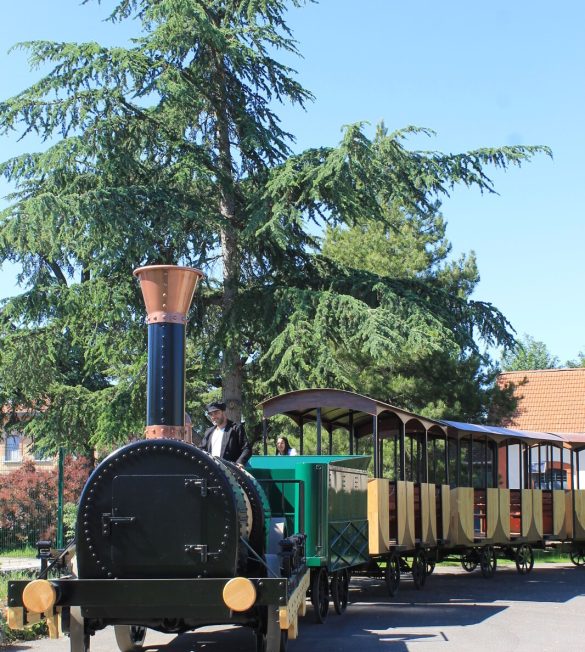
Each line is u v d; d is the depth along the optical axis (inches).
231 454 376.2
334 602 478.9
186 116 862.5
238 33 886.4
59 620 295.1
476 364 980.6
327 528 433.4
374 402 551.2
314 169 771.4
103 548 285.1
